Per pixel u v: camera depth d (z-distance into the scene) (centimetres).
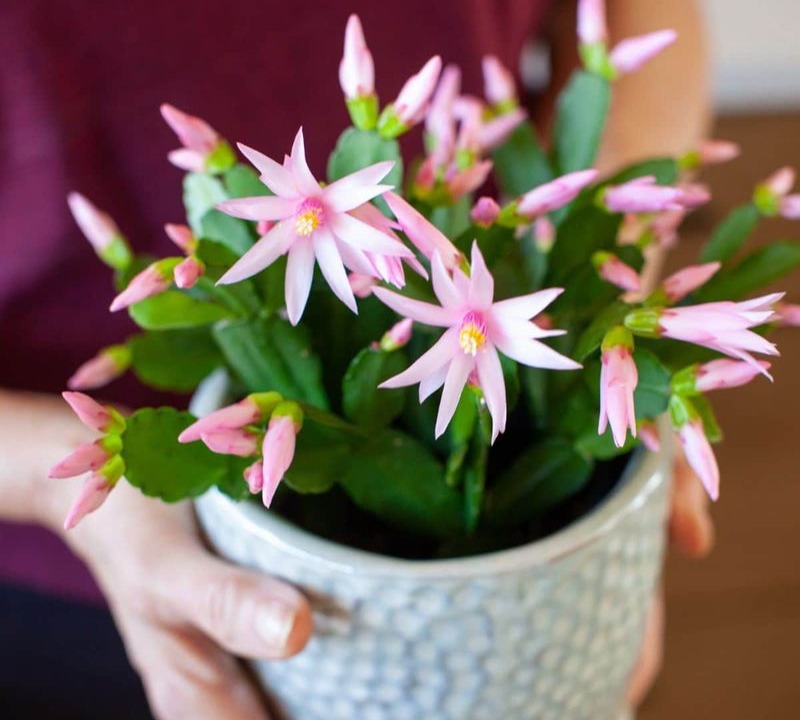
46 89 65
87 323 74
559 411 48
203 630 53
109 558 59
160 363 51
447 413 38
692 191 45
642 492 48
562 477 49
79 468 42
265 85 70
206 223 45
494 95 55
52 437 64
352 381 44
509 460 52
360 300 48
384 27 73
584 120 52
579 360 42
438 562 45
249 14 68
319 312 48
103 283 72
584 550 46
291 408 41
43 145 66
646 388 43
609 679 53
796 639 79
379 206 44
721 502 89
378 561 45
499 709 50
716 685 76
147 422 43
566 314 47
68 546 77
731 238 52
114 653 81
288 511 51
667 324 39
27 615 83
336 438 46
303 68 71
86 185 68
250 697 58
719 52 158
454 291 38
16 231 69
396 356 44
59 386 76
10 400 68
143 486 43
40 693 81
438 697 49
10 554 79
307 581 47
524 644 48
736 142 138
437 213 48
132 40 66
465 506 48
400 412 49
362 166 44
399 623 46
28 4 63
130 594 57
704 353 47
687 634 79
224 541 51
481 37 78
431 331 47
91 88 67
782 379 99
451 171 49
